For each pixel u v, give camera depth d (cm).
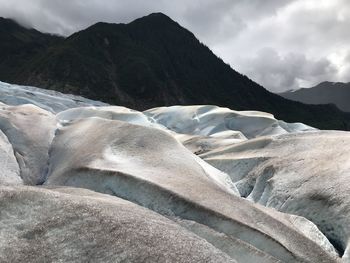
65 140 2967
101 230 1280
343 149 2745
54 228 1290
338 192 2300
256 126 6888
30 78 16825
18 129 3034
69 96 9569
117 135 2659
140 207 1627
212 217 1697
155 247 1236
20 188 1471
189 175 2119
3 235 1255
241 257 1552
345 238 2069
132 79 19025
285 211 2456
